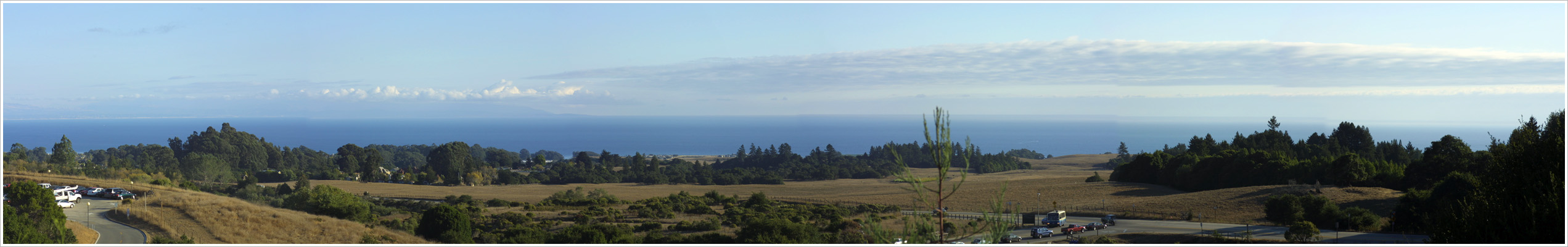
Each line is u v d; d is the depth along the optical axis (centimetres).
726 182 16938
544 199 10194
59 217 3922
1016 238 4978
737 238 4500
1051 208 8062
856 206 7988
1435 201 5156
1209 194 8200
